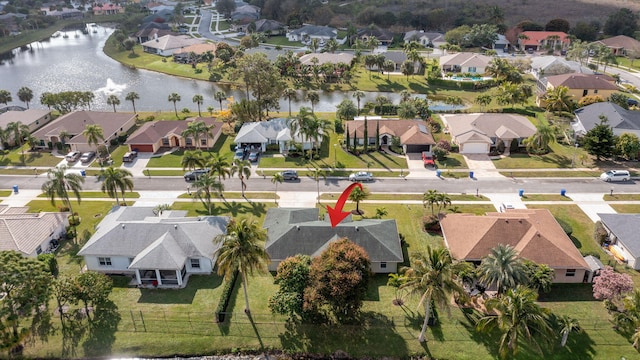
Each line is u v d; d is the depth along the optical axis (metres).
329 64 155.88
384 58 157.88
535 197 82.31
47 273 53.50
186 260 63.47
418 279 48.88
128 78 169.25
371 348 52.53
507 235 64.12
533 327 50.44
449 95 143.25
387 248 63.56
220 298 59.22
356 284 50.38
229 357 52.44
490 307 49.81
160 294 60.53
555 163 95.25
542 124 113.88
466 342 52.62
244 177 91.94
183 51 187.25
